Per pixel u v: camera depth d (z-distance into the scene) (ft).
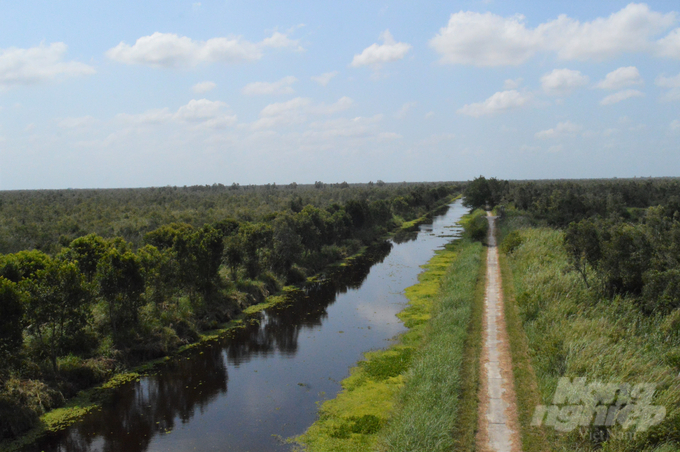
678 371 72.33
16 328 77.36
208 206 358.23
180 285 128.98
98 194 549.54
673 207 209.15
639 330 90.33
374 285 176.76
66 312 91.20
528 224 263.49
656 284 97.96
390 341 114.73
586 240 117.50
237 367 100.83
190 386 91.50
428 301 150.10
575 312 103.45
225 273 160.97
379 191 571.28
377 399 83.46
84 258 107.55
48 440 72.23
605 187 414.41
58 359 91.40
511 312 121.49
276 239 181.68
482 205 436.35
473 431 65.00
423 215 450.30
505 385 79.56
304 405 82.94
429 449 59.62
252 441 71.36
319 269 206.59
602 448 57.26
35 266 98.99
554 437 62.44
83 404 83.82
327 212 257.34
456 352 91.56
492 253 214.69
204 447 70.13
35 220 235.40
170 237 165.89
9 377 78.54
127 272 105.09
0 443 70.23
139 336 108.27
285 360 104.22
